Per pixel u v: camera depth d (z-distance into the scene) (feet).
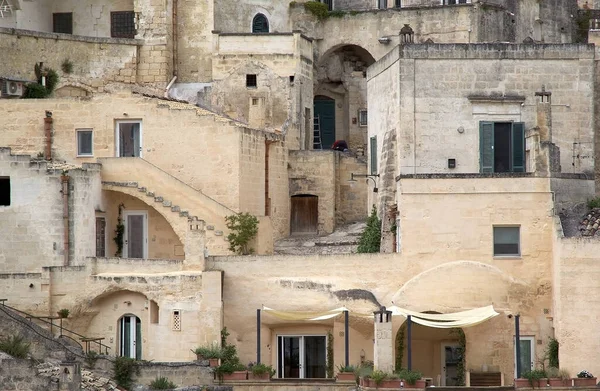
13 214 422.82
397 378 374.63
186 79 510.58
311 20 525.75
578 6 574.15
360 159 484.74
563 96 435.53
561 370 383.04
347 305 395.55
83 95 499.92
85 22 524.93
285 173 480.23
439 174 399.44
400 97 431.84
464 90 432.66
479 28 513.04
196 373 383.65
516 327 386.11
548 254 398.42
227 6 516.73
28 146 456.45
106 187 434.30
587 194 414.21
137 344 403.95
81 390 368.27
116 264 406.21
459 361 395.96
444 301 395.96
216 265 402.52
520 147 433.07
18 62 485.97
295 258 400.47
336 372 396.37
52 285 406.21
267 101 499.92
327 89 531.50
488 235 398.83
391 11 521.65
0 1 502.38
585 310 387.55
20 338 382.01
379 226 439.63
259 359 393.91
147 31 508.53
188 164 451.53
